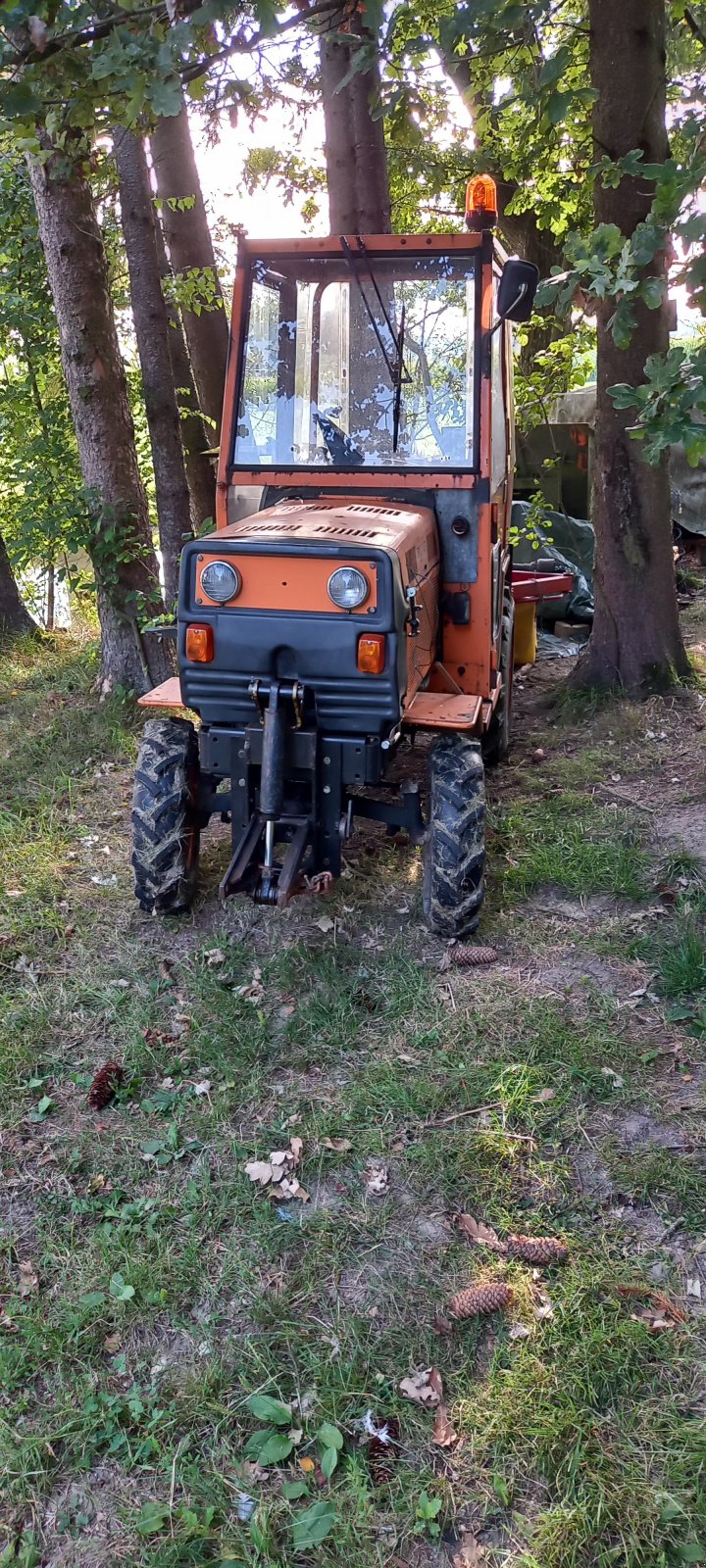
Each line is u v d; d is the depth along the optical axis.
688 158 3.19
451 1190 3.20
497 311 4.14
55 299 6.91
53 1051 3.86
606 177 3.44
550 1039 3.79
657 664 6.76
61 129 4.35
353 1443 2.51
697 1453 2.42
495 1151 3.32
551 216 8.06
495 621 5.28
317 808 4.04
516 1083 3.59
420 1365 2.68
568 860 4.98
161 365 7.44
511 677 6.61
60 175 4.85
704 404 2.88
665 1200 3.14
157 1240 3.03
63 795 5.96
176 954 4.43
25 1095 3.63
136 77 3.33
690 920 4.42
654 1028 3.87
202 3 3.63
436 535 4.61
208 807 4.63
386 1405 2.58
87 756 6.48
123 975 4.29
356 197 8.42
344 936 4.50
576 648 8.66
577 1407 2.55
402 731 4.38
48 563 10.35
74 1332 2.77
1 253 8.27
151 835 4.46
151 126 4.53
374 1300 2.85
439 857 4.29
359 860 5.14
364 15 3.39
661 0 5.87
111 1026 3.98
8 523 9.68
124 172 7.04
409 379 4.54
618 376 6.34
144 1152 3.37
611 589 6.79
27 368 9.14
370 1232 3.06
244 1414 2.57
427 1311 2.82
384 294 4.52
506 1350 2.69
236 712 3.98
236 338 4.63
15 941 4.50
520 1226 3.07
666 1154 3.28
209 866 5.07
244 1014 4.03
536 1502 2.38
